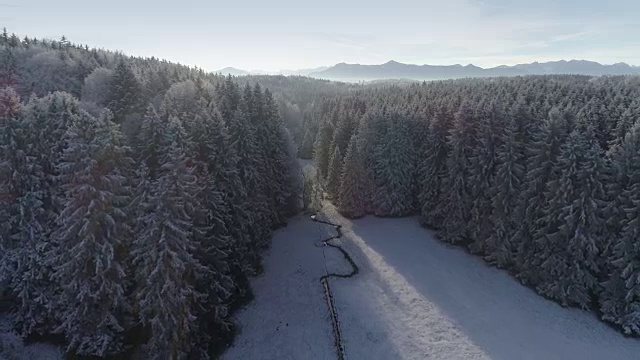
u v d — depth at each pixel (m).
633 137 32.31
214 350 29.02
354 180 53.91
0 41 74.69
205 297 28.05
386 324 32.75
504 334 31.77
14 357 25.95
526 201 38.28
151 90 59.03
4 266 26.34
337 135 64.94
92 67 69.62
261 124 46.81
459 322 33.12
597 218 33.22
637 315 31.03
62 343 27.33
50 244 26.64
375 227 52.22
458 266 42.22
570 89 68.19
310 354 29.38
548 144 36.06
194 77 73.31
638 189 31.27
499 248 41.19
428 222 51.19
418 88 109.50
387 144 53.94
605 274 34.16
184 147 29.38
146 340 27.27
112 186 24.50
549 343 30.83
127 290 27.22
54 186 28.28
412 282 39.00
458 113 45.81
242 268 35.53
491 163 42.19
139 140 33.38
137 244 23.98
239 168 38.59
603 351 30.11
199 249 27.78
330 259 43.03
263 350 29.66
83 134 24.28
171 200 23.48
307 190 56.91
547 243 36.12
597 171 32.78
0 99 30.39
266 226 43.56
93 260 23.97
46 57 64.62
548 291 36.03
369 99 94.38
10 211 27.02
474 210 43.62
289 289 37.16
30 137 28.09
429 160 50.88
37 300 25.91
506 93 65.44
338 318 33.25
